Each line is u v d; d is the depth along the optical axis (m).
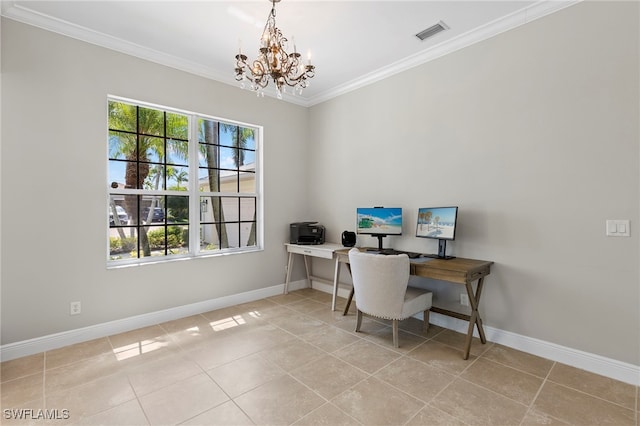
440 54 3.09
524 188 2.59
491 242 2.78
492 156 2.77
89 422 1.75
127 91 3.01
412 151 3.37
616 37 2.15
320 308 3.69
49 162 2.61
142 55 3.09
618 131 2.16
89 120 2.81
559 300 2.42
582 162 2.30
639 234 2.09
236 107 3.84
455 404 1.91
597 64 2.23
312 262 4.64
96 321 2.85
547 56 2.45
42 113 2.58
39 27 2.56
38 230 2.57
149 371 2.28
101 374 2.23
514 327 2.66
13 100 2.45
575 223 2.34
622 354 2.16
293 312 3.55
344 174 4.12
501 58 2.70
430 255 3.09
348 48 3.10
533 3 2.42
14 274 2.47
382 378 2.19
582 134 2.30
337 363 2.40
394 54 3.23
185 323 3.20
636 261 2.11
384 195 3.66
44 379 2.17
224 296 3.73
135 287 3.07
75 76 2.73
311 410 1.85
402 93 3.45
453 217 2.81
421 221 3.13
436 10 2.50
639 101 2.08
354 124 3.98
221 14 2.54
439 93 3.13
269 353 2.56
